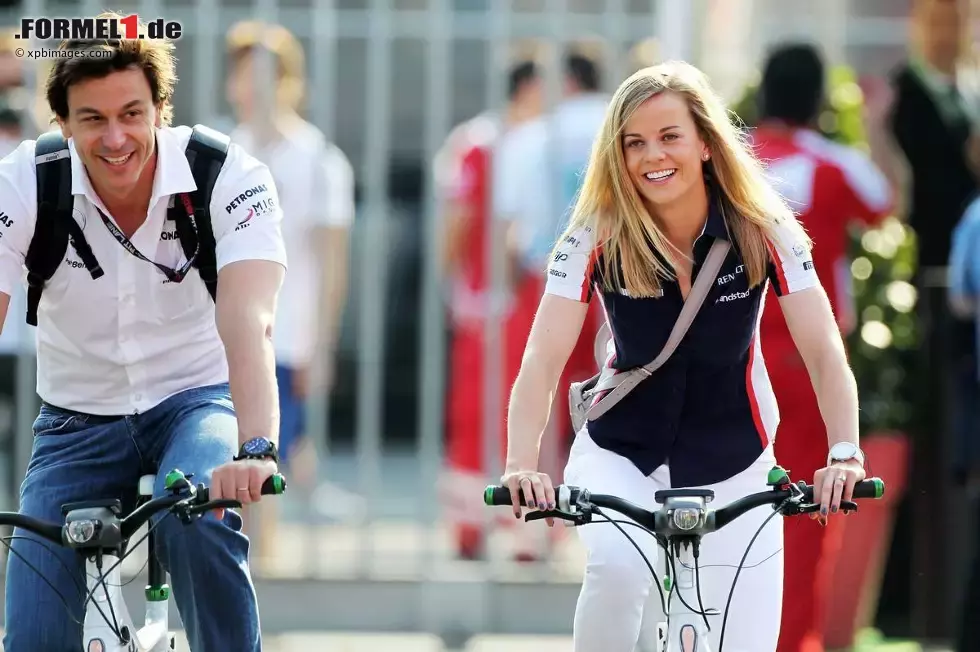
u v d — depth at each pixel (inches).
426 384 1049.5
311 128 1067.3
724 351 621.0
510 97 1112.2
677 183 601.0
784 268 615.8
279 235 601.9
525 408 604.1
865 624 1064.8
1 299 583.5
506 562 1075.9
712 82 1040.2
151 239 598.5
